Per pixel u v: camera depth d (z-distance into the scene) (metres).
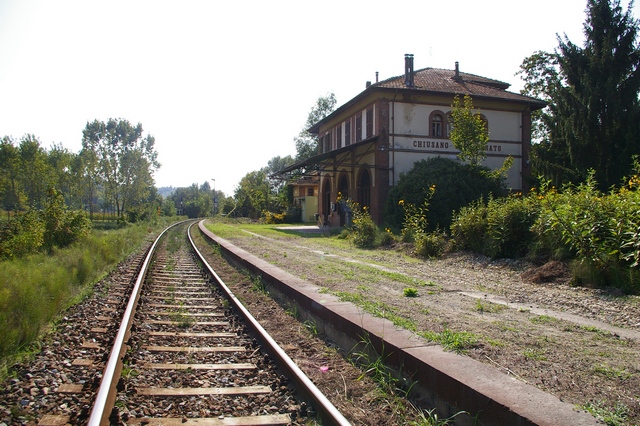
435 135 27.30
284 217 45.62
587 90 22.28
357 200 29.19
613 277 8.59
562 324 6.36
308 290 8.27
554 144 26.06
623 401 3.73
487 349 5.04
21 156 38.78
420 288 9.19
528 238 12.19
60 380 4.81
